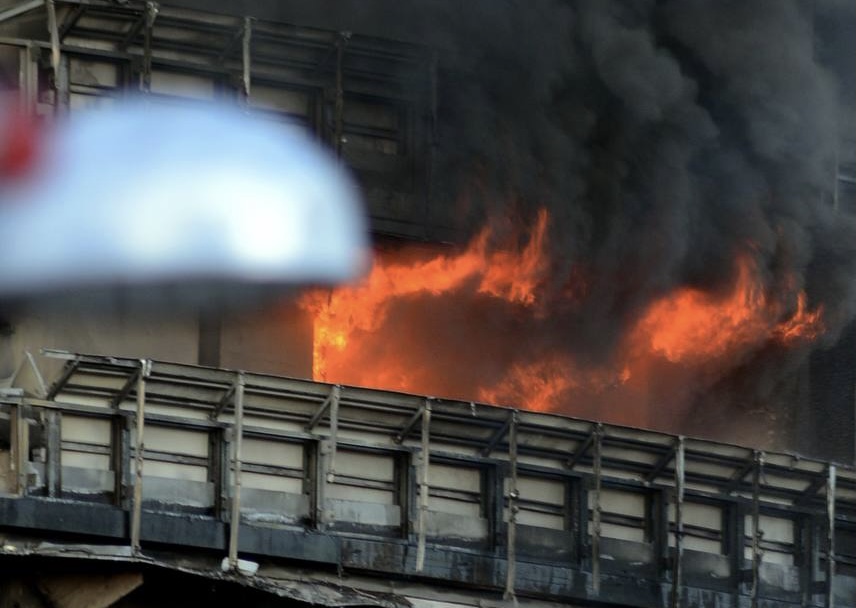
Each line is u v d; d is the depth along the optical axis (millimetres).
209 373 85938
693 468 95312
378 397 88562
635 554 93562
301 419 88000
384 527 88812
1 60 91750
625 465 93875
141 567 83688
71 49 91812
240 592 85250
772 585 96562
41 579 84062
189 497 85938
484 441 90812
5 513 82750
